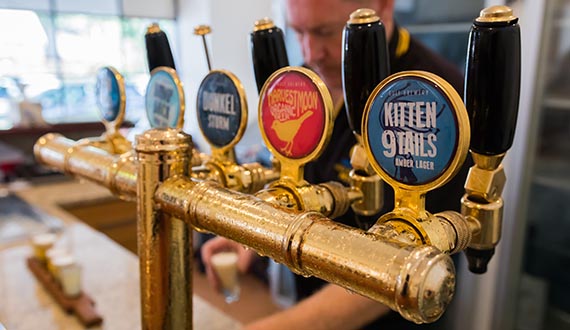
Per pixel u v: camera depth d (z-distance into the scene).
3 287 1.27
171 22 4.17
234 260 1.25
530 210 1.49
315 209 0.36
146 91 0.54
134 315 1.13
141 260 0.43
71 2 3.57
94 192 2.11
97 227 2.09
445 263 0.24
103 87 0.57
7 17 3.27
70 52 3.64
